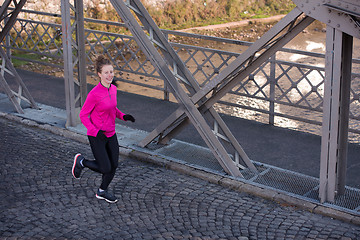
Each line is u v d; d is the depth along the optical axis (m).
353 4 4.59
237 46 14.60
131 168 6.40
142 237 4.79
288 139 7.45
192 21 17.05
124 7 6.26
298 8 4.93
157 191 5.77
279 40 5.39
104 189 5.50
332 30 4.81
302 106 7.75
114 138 5.41
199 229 4.93
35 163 6.50
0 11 7.96
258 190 5.68
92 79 11.00
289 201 5.42
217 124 6.28
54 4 14.00
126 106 9.01
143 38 6.28
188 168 6.28
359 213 5.08
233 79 5.92
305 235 4.80
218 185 5.93
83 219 5.13
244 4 18.34
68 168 6.37
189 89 6.46
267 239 4.74
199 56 13.35
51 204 5.43
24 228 4.93
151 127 7.95
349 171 6.32
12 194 5.64
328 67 4.93
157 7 16.14
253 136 7.59
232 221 5.09
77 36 7.59
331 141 5.12
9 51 11.24
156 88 9.38
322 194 5.30
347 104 5.14
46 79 10.62
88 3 14.77
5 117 8.24
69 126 7.70
